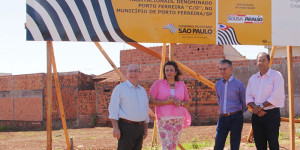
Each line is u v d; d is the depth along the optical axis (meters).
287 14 5.29
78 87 19.50
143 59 17.48
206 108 14.88
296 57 13.87
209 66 15.25
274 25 5.25
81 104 19.16
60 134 14.91
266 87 4.88
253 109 4.91
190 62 15.82
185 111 4.88
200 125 14.27
